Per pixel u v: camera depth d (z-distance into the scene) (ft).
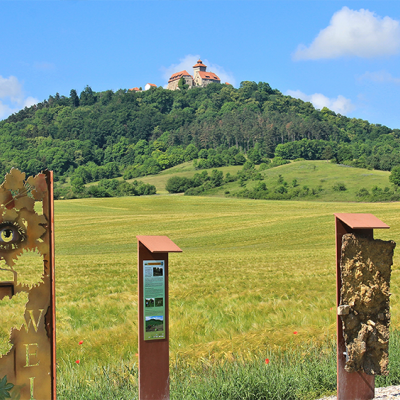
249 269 102.22
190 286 74.33
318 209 278.46
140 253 15.47
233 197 408.67
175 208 313.12
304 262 114.52
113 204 345.31
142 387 15.25
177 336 33.47
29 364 12.85
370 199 346.95
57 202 362.33
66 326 41.73
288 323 36.65
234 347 26.21
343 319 17.26
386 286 17.87
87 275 95.55
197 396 16.85
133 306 52.90
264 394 17.21
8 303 54.54
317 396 17.80
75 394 17.29
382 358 17.81
